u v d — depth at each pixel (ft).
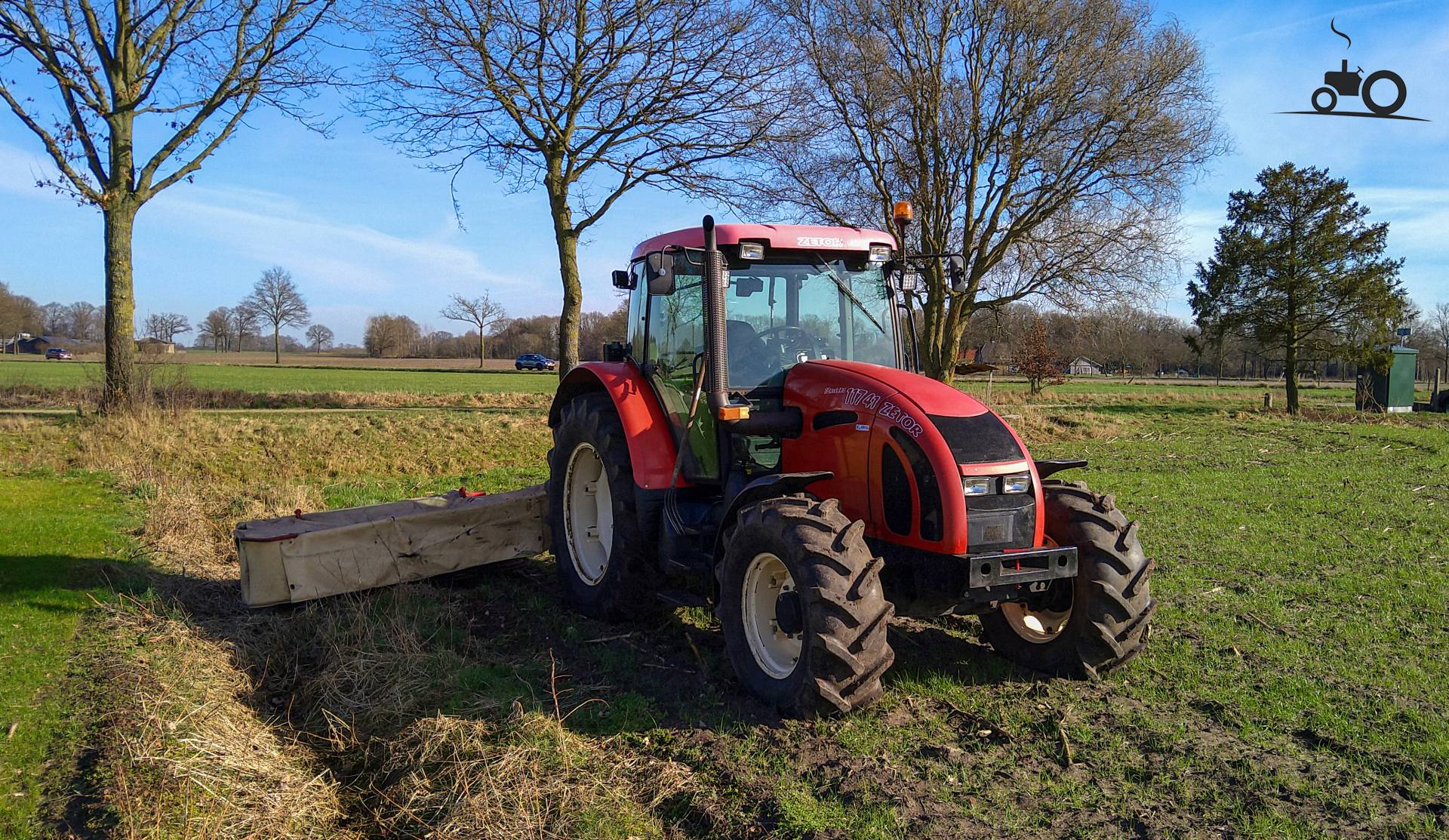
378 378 147.33
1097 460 48.93
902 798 11.35
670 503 17.87
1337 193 82.23
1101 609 14.88
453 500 21.68
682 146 47.60
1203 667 16.33
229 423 42.32
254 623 18.22
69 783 11.41
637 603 18.61
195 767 11.90
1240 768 12.33
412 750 12.96
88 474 33.35
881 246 18.48
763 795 11.51
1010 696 14.89
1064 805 11.31
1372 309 82.79
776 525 13.88
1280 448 56.29
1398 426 72.08
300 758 13.48
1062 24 65.41
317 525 19.21
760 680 14.42
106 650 15.62
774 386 17.26
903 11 68.28
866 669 13.05
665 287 15.81
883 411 14.83
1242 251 86.12
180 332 267.80
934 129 68.39
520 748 12.54
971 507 13.83
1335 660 16.74
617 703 14.42
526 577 22.81
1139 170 68.08
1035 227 72.74
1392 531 28.81
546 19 44.04
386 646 16.65
